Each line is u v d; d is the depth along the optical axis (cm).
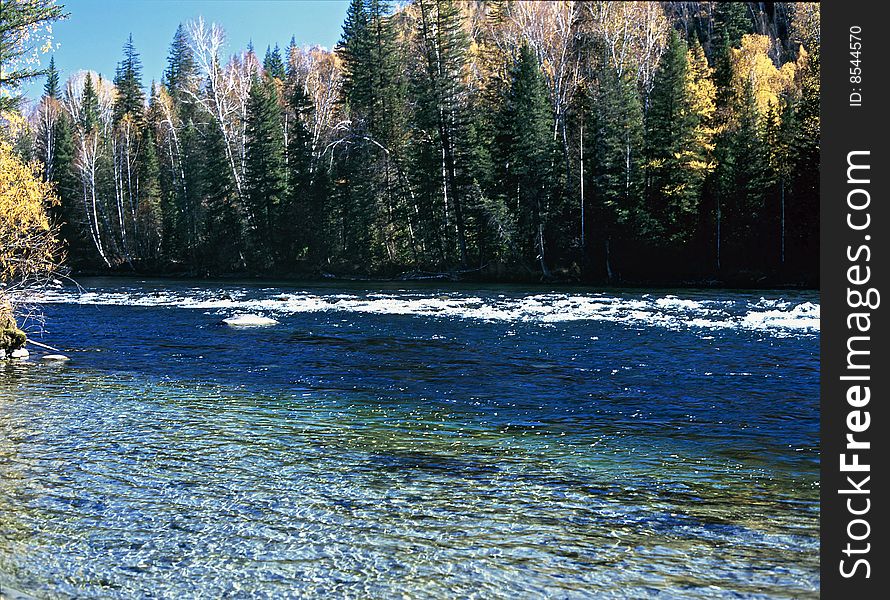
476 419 956
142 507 625
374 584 482
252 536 562
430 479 703
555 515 603
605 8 5025
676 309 2472
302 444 831
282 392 1148
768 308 2447
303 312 2581
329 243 5856
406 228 5603
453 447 820
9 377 1298
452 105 5056
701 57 5547
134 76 8906
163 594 470
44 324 2212
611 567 505
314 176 5950
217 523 589
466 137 5022
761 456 773
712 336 1719
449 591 472
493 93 5353
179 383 1233
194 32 6275
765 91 5488
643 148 4625
